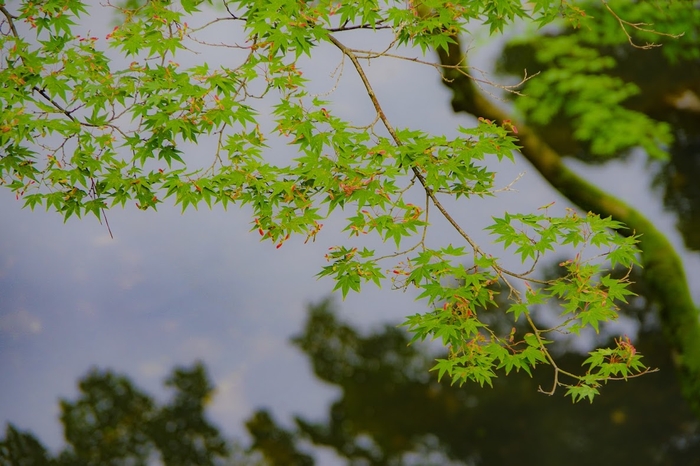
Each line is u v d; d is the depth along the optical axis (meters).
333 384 11.67
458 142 4.11
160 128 4.25
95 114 4.32
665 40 8.55
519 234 4.25
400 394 11.35
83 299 12.98
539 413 10.86
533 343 4.27
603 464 10.10
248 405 11.43
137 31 4.24
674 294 8.48
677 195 12.78
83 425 11.03
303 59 15.67
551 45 8.82
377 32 15.94
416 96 15.15
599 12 8.32
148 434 11.03
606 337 11.40
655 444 10.33
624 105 12.93
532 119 8.65
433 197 4.18
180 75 4.13
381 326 12.45
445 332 4.11
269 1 4.08
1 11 4.63
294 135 4.14
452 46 9.07
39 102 4.31
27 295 12.92
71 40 4.64
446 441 10.66
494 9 4.74
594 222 4.27
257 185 4.21
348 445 10.70
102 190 4.51
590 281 4.25
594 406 10.89
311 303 12.88
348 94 15.17
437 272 4.11
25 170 4.48
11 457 10.59
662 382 11.03
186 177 4.35
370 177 4.05
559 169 9.00
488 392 11.25
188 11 4.38
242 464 10.55
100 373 11.88
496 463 10.17
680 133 13.08
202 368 11.95
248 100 13.32
